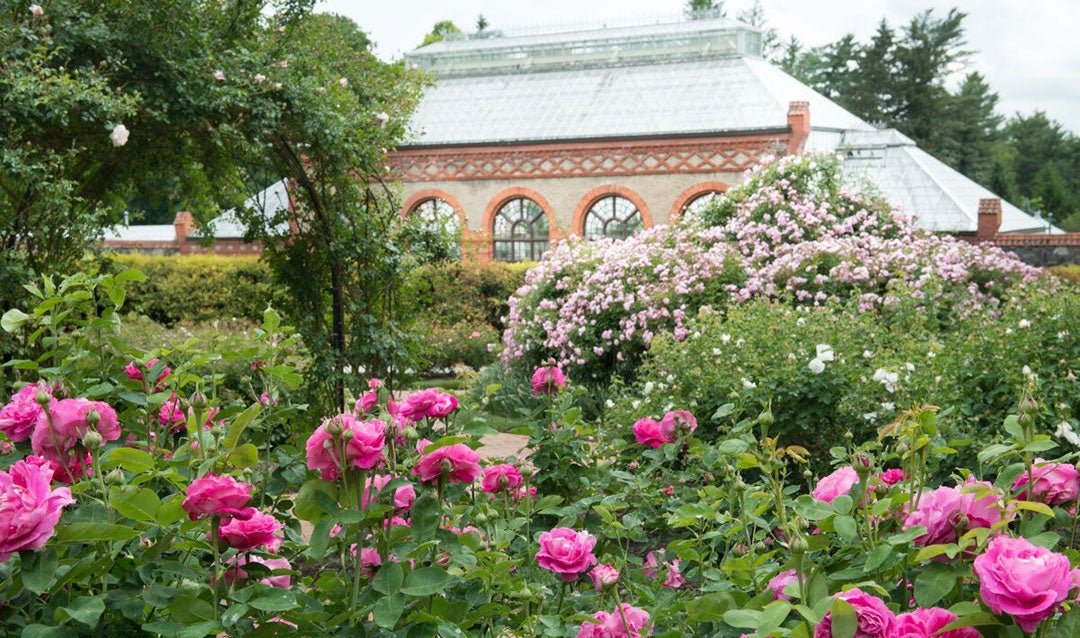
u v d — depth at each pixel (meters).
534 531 3.24
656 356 7.18
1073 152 60.66
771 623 1.37
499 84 29.02
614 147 24.67
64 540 1.65
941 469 4.91
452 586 2.19
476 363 16.64
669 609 2.26
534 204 25.95
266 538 1.83
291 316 8.39
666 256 11.59
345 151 7.92
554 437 3.44
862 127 28.69
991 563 1.39
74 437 2.03
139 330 10.25
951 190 25.52
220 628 1.70
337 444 1.79
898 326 8.39
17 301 6.04
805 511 1.81
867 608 1.42
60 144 6.92
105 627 1.88
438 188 26.19
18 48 5.88
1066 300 6.82
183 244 27.48
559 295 12.59
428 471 2.07
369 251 8.27
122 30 6.59
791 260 11.55
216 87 6.91
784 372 5.83
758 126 24.92
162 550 1.93
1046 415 4.94
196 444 2.19
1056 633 1.41
